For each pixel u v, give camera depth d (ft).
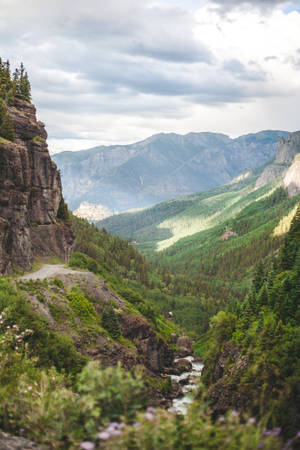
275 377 183.42
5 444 43.55
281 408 125.90
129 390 43.57
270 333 219.41
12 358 79.61
